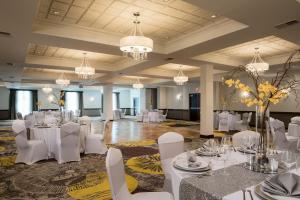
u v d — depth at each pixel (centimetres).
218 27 537
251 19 432
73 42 576
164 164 301
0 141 812
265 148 200
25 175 423
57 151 518
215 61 852
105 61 1005
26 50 656
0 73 1105
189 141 798
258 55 829
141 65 912
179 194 169
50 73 1276
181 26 561
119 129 1188
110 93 1762
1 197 326
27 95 2036
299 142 489
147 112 1680
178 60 807
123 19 515
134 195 225
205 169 184
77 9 461
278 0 356
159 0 427
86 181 391
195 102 1755
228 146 255
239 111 1370
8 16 411
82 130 600
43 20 507
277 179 144
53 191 348
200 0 359
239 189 149
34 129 563
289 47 748
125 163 507
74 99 2295
